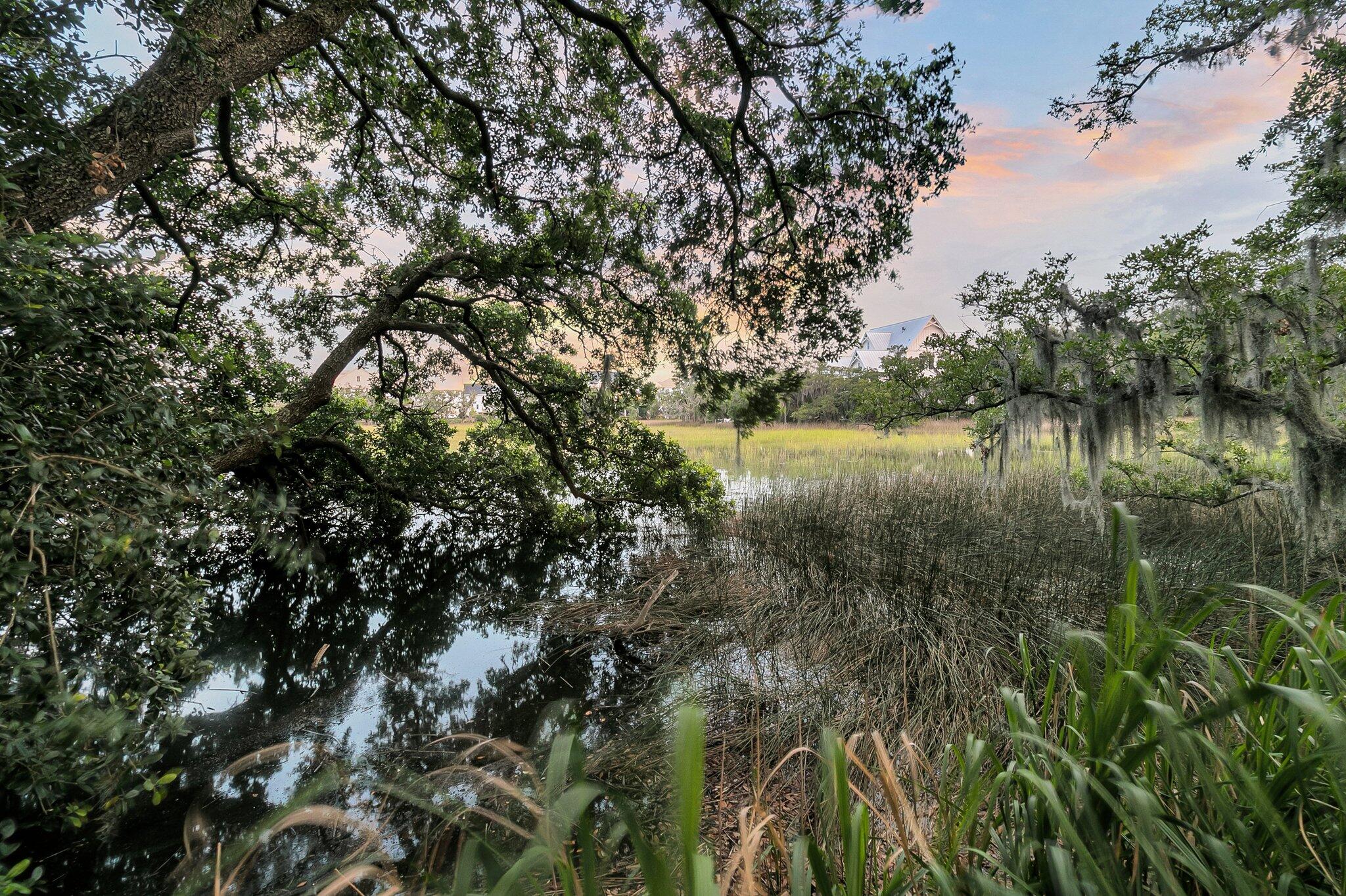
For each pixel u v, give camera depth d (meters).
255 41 3.78
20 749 1.91
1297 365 4.12
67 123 2.65
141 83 3.22
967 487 9.45
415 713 4.32
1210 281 4.40
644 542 9.49
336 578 7.54
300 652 5.44
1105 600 4.61
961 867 1.20
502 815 2.63
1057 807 0.99
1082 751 1.24
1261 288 4.33
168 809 3.20
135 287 2.29
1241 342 4.48
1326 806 1.09
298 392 6.80
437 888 1.80
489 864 1.04
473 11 6.14
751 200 7.15
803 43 6.06
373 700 4.53
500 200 7.02
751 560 7.55
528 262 6.64
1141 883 1.08
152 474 2.40
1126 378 4.96
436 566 8.21
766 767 3.28
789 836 2.21
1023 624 4.62
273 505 3.60
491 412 9.43
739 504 10.64
